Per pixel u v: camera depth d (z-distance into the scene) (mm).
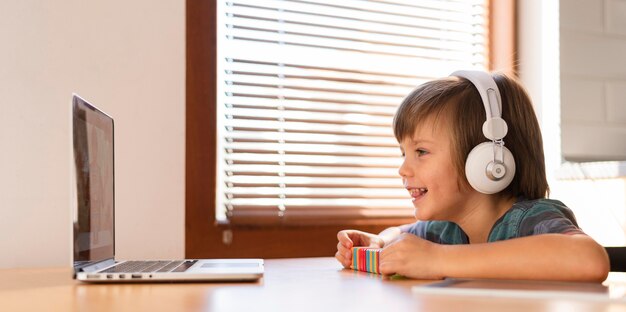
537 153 1231
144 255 1602
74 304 693
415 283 875
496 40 2084
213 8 1725
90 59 1568
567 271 830
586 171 1813
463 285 756
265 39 1822
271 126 1814
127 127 1595
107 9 1586
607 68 1992
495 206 1214
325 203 1857
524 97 1236
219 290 807
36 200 1514
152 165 1614
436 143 1186
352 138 1901
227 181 1764
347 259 1220
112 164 1189
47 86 1530
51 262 1521
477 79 1106
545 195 1255
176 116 1641
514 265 850
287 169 1827
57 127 1535
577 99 1950
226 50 1791
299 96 1848
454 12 2062
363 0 1950
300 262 1460
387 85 1951
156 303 690
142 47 1614
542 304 627
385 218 1908
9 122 1501
